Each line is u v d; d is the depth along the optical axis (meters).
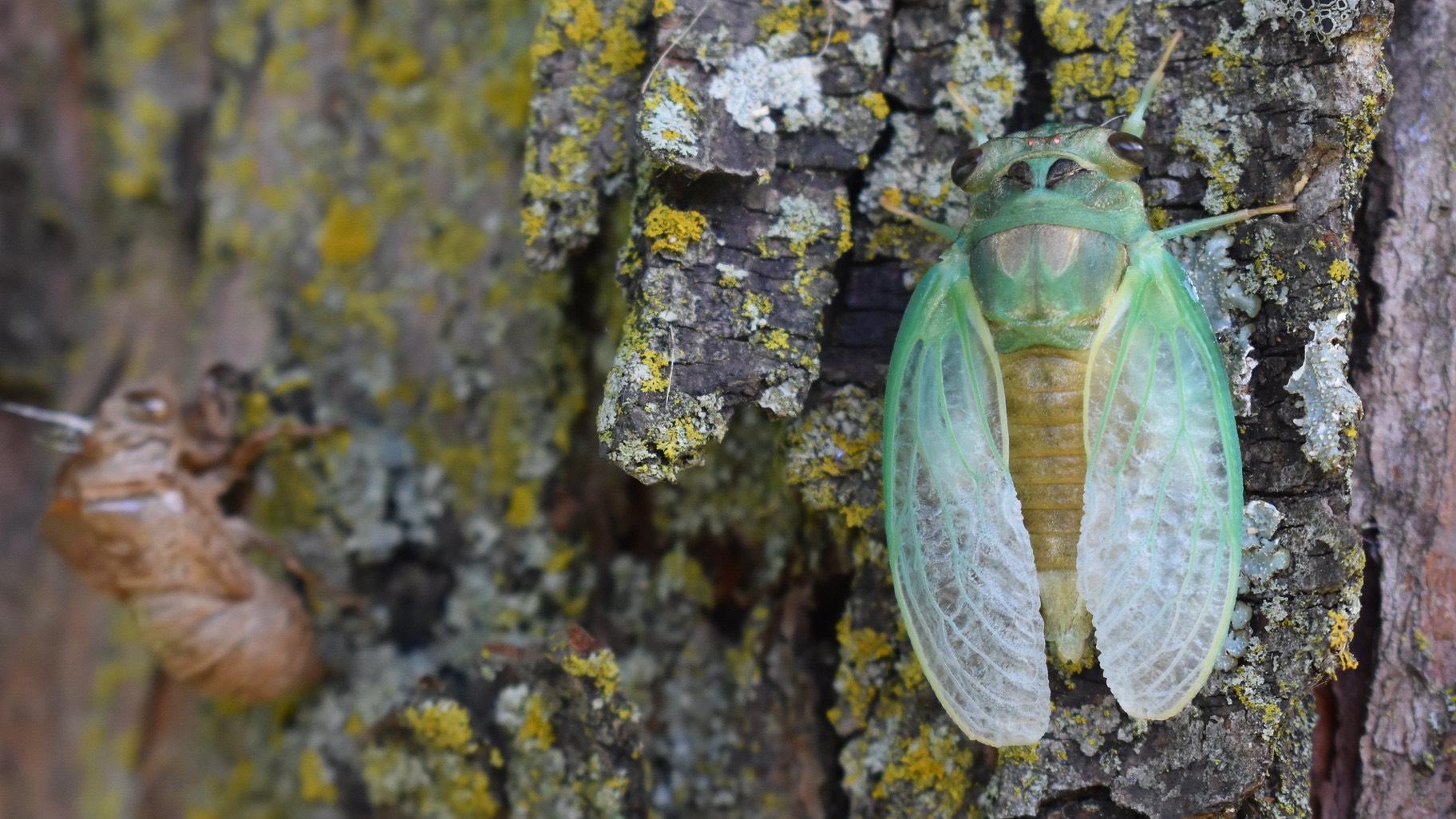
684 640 0.21
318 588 0.22
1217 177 0.19
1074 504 0.19
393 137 0.22
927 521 0.19
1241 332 0.19
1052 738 0.19
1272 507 0.19
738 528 0.21
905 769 0.20
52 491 0.23
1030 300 0.19
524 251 0.20
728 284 0.19
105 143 0.23
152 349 0.23
